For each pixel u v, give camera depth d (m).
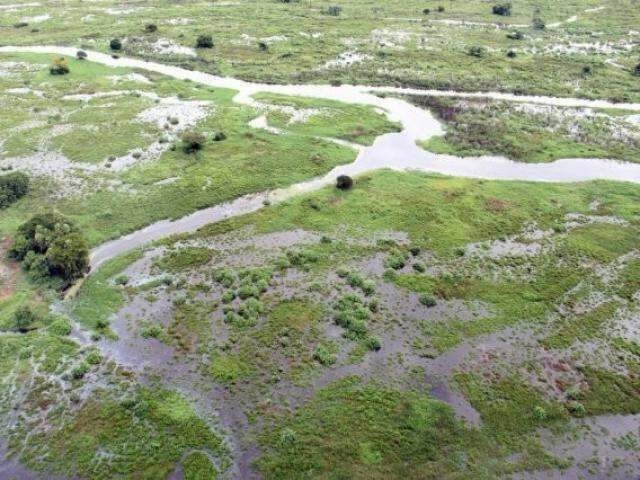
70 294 47.88
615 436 36.59
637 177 67.44
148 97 87.88
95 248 53.75
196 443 35.41
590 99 88.69
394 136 76.94
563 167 69.56
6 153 69.81
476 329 44.53
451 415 37.31
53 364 40.94
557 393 39.34
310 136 75.75
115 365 41.06
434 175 67.00
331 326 44.44
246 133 75.31
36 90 89.25
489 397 38.84
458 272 50.69
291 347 42.47
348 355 41.81
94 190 62.38
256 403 38.09
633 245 54.91
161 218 58.22
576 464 34.72
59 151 70.56
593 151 72.88
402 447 35.22
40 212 58.38
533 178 67.25
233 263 51.50
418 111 84.62
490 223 57.47
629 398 39.12
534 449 35.44
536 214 59.22
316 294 47.66
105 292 47.97
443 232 55.84
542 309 46.69
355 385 39.50
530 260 52.53
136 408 37.56
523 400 38.66
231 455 34.69
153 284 48.97
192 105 84.69
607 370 41.31
